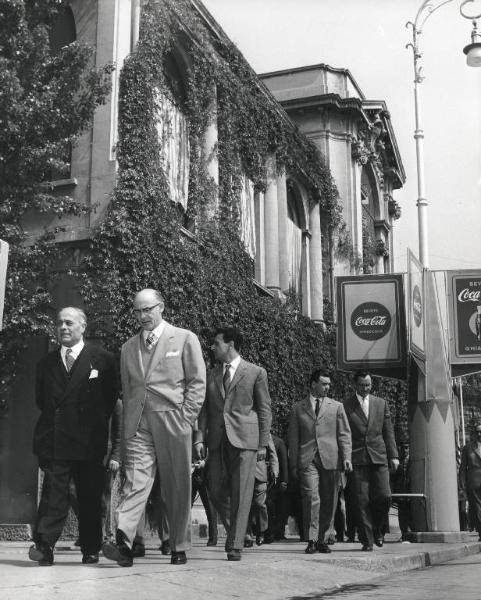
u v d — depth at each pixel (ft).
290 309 77.30
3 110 36.63
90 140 48.42
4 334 40.65
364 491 32.73
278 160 80.28
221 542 40.98
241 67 69.72
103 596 15.66
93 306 44.80
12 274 39.93
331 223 96.02
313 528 30.01
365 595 20.16
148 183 48.03
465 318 54.34
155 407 21.15
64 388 20.67
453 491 44.52
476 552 40.91
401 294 54.95
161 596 16.57
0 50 37.91
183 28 58.29
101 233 45.65
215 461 24.67
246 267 63.93
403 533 47.09
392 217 130.41
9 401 45.91
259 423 24.50
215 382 24.84
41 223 47.91
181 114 59.11
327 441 30.55
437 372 45.44
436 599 19.31
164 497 21.50
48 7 41.63
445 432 44.86
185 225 58.18
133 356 21.61
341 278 55.93
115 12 49.90
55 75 40.63
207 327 53.31
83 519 21.12
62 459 20.33
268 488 40.70
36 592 15.23
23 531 41.98
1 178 38.68
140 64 49.80
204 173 59.88
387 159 126.11
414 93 58.54
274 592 19.57
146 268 46.42
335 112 105.50
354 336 55.16
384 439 34.47
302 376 76.59
